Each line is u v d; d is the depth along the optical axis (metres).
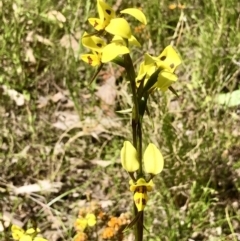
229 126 0.56
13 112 0.62
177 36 0.69
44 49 0.68
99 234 0.47
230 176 0.52
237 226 0.50
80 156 0.57
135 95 0.28
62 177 0.55
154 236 0.47
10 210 0.52
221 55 0.63
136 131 0.29
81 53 0.67
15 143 0.58
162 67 0.28
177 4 0.74
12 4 0.68
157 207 0.49
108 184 0.54
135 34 0.68
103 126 0.58
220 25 0.65
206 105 0.58
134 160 0.28
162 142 0.52
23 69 0.65
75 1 0.72
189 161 0.52
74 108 0.63
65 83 0.65
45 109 0.63
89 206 0.52
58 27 0.70
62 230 0.50
